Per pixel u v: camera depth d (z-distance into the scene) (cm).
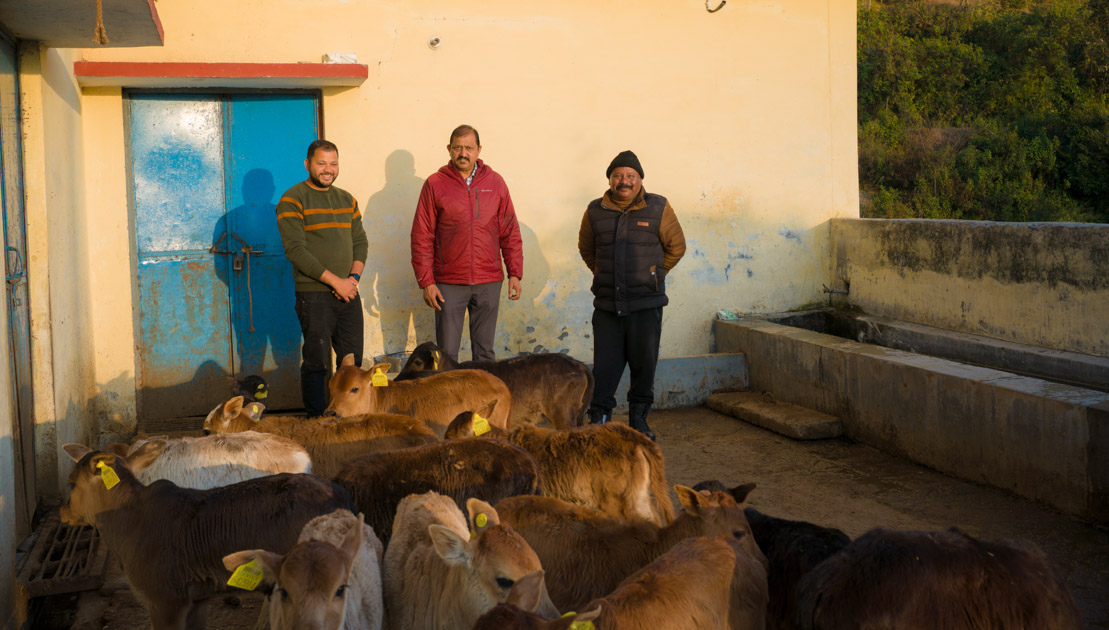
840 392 788
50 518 571
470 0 875
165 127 820
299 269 711
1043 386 627
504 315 912
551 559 394
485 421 506
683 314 964
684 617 318
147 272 822
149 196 820
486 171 784
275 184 846
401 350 880
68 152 689
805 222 992
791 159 980
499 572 321
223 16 815
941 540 317
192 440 473
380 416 530
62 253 640
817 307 1004
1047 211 1955
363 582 366
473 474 442
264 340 849
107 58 779
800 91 976
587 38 910
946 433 677
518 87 896
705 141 952
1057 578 318
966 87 2445
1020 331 780
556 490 482
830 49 980
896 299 922
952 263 849
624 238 707
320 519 385
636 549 392
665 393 893
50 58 625
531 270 916
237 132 835
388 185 867
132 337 807
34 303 577
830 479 672
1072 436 579
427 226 772
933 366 702
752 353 906
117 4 512
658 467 479
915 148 2180
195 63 756
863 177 2178
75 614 483
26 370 564
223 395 843
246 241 841
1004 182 2036
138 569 411
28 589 470
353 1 846
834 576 313
